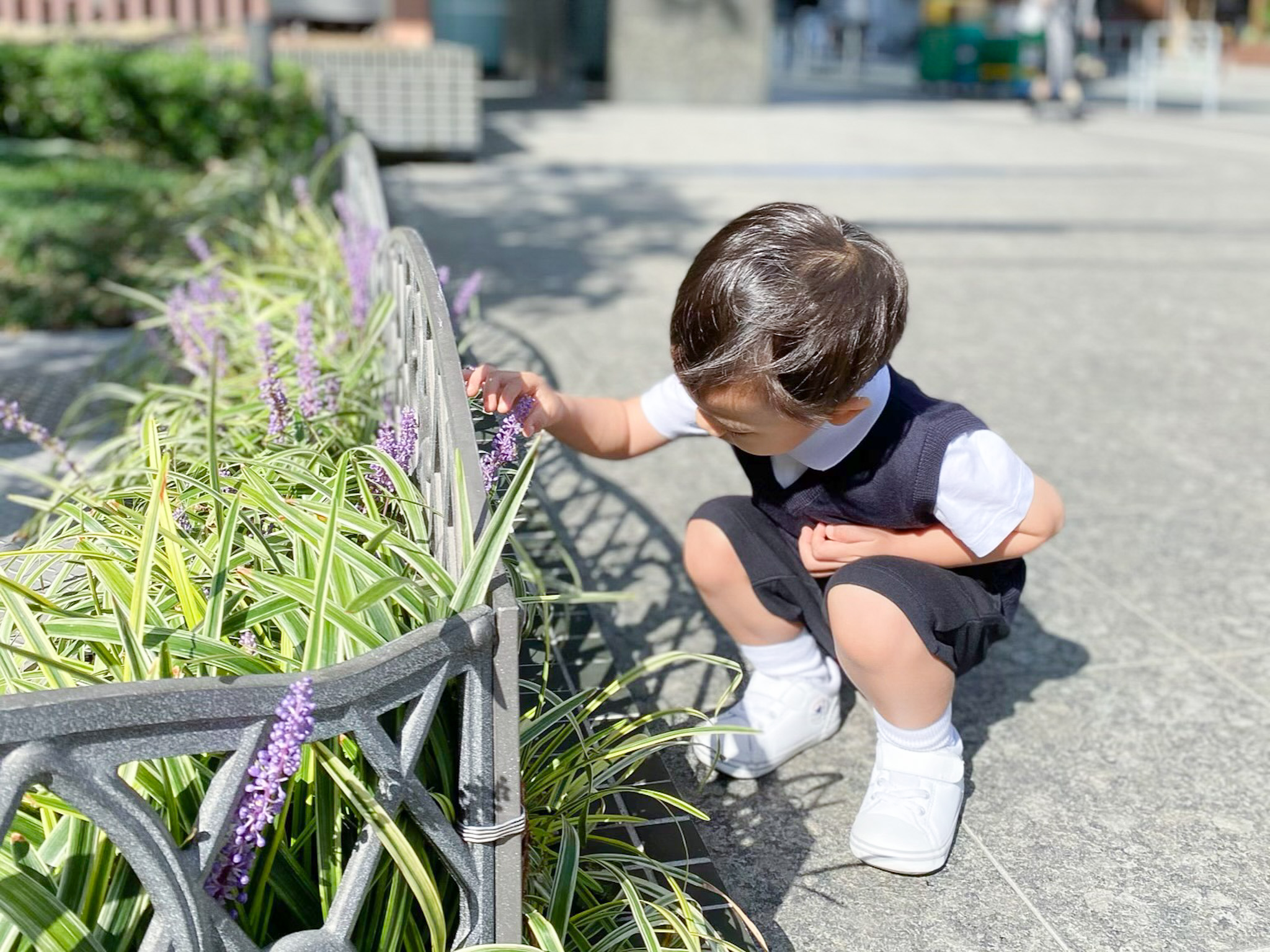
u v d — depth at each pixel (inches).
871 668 73.3
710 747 84.4
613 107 568.7
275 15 444.1
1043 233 290.7
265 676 45.2
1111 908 73.8
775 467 76.7
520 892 53.0
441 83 357.7
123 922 47.2
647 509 132.4
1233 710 95.9
